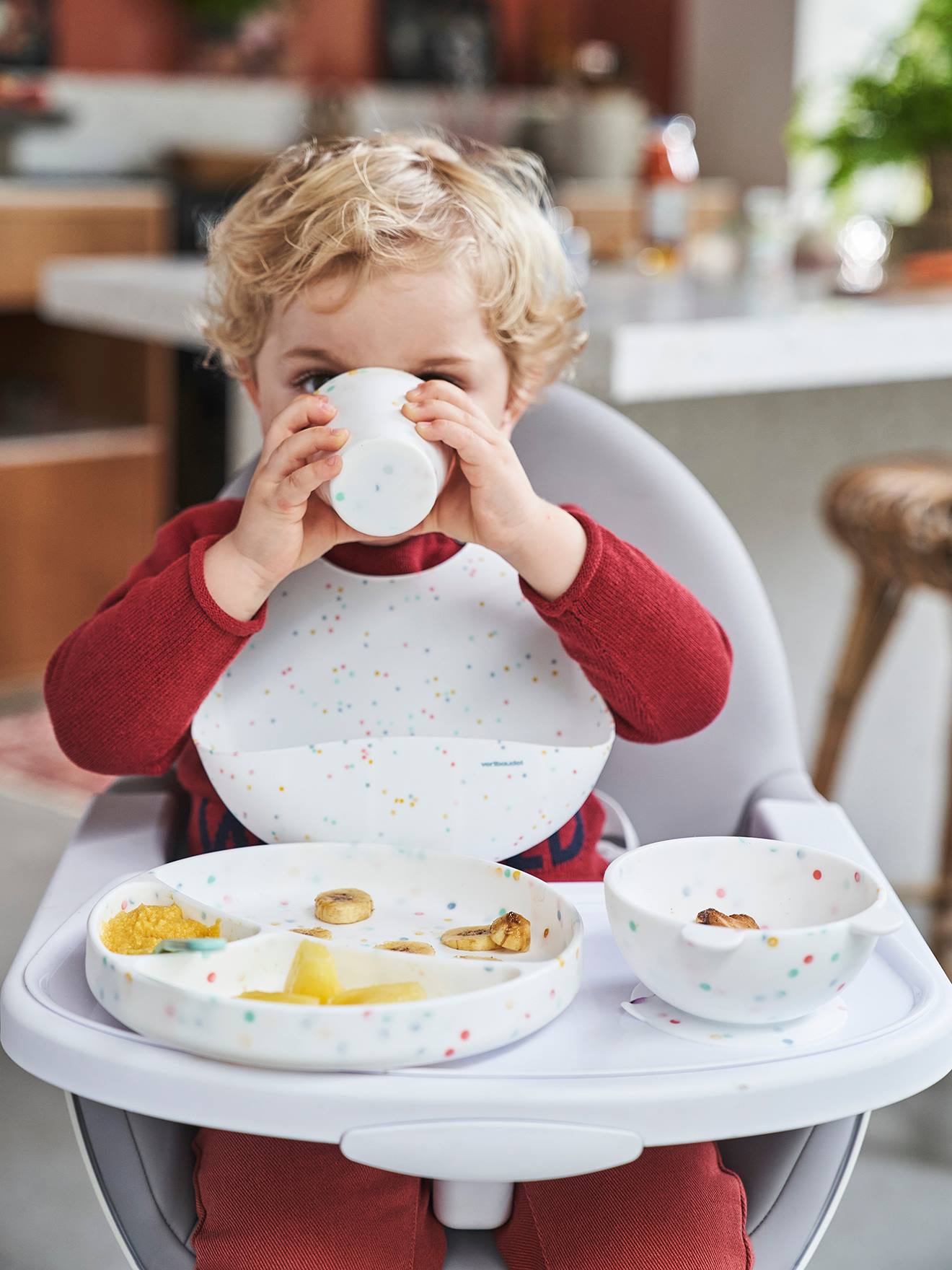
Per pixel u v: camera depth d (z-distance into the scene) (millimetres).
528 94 4793
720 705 828
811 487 1955
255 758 699
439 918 663
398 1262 651
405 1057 515
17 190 2988
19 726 2689
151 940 604
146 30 3824
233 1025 512
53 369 3213
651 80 5012
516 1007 536
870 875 604
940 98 1929
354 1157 512
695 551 960
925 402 2092
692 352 1377
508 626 830
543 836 744
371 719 806
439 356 812
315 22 4203
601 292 1736
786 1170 676
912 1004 596
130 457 3020
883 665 2105
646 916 556
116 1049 533
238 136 4004
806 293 1862
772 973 540
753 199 2129
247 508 723
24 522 2861
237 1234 648
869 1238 1300
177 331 1646
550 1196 667
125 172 3750
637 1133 518
